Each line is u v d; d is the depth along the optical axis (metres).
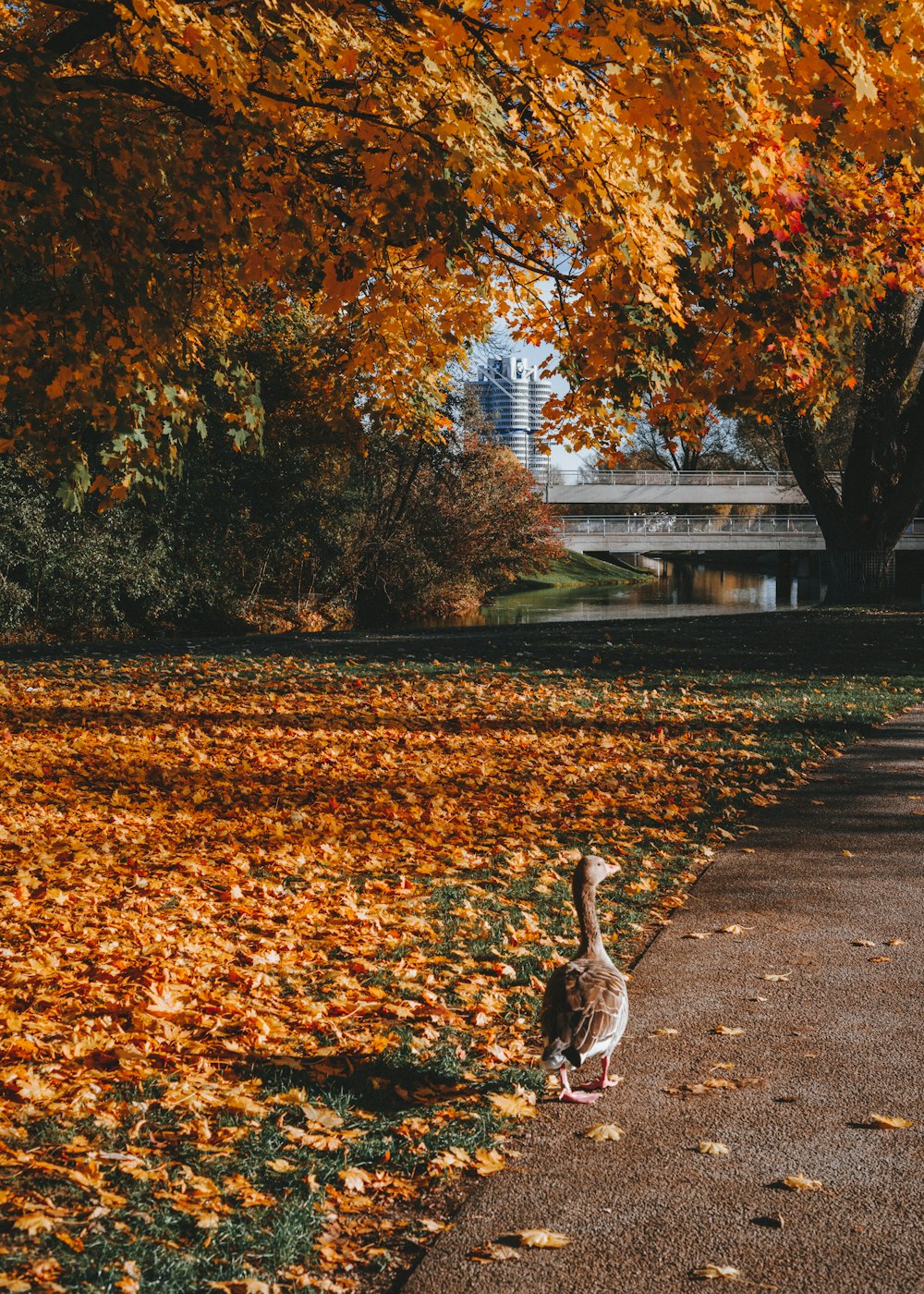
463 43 7.44
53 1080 4.55
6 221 7.63
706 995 5.58
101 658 19.02
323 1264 3.41
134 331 8.44
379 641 22.83
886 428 30.84
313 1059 4.84
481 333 12.92
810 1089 4.56
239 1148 4.04
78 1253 3.36
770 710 14.27
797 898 7.05
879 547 31.50
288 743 12.04
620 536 66.12
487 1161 4.00
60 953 6.02
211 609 32.28
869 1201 3.73
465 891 7.27
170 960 5.88
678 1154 4.07
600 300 9.52
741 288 9.94
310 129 10.50
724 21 7.80
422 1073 4.70
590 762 11.20
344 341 15.19
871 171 11.07
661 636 23.34
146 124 8.52
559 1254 3.46
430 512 44.34
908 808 9.25
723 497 66.56
